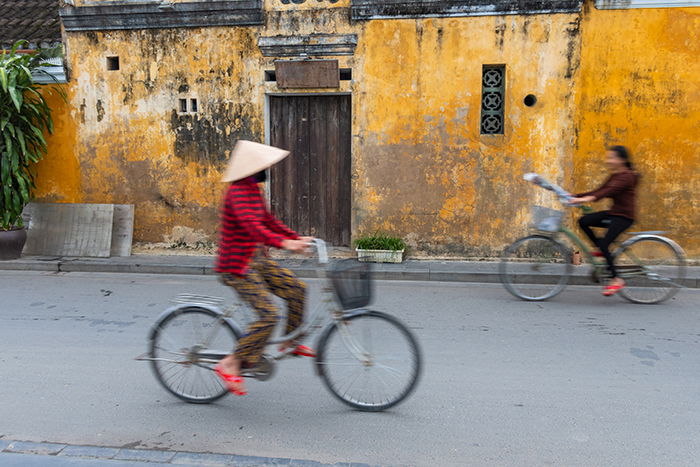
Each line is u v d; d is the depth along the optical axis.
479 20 8.14
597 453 3.24
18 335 5.36
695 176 8.10
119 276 8.13
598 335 5.35
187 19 8.63
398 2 8.15
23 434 3.48
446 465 3.13
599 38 7.99
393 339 3.72
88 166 9.22
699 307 6.34
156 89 8.93
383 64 8.40
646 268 6.35
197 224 9.12
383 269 7.96
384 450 3.29
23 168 8.76
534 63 8.13
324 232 9.13
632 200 6.21
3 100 8.16
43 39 9.20
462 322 5.79
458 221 8.57
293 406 3.88
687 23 7.84
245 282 3.57
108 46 8.92
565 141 8.23
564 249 6.54
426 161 8.52
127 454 3.18
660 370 4.49
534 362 4.66
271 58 8.62
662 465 3.12
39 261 8.58
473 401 3.93
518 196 8.41
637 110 8.08
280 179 9.12
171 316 3.90
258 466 3.06
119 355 4.84
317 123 8.91
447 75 8.30
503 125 8.38
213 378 3.89
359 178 8.68
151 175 9.12
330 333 3.77
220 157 8.95
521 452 3.26
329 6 8.38
